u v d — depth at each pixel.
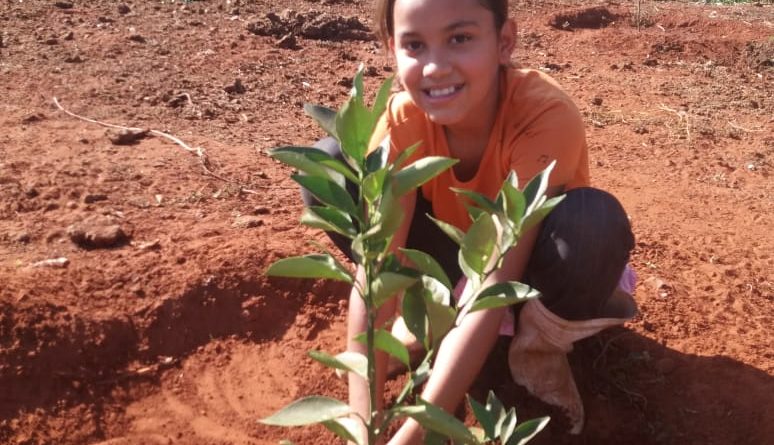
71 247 3.19
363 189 1.34
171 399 2.76
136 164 3.91
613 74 6.52
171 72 5.24
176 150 4.13
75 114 4.43
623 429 2.67
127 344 2.86
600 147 4.99
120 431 2.65
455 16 2.08
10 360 2.70
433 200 2.56
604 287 2.35
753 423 2.63
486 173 2.43
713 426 2.65
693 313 3.12
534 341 2.47
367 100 5.21
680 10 8.62
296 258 1.41
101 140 4.14
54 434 2.60
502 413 1.57
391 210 1.37
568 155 2.30
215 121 4.65
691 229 3.88
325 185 1.41
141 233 3.31
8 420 2.60
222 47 5.87
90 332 2.82
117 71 5.11
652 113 5.65
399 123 2.43
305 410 1.46
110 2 6.47
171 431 2.65
